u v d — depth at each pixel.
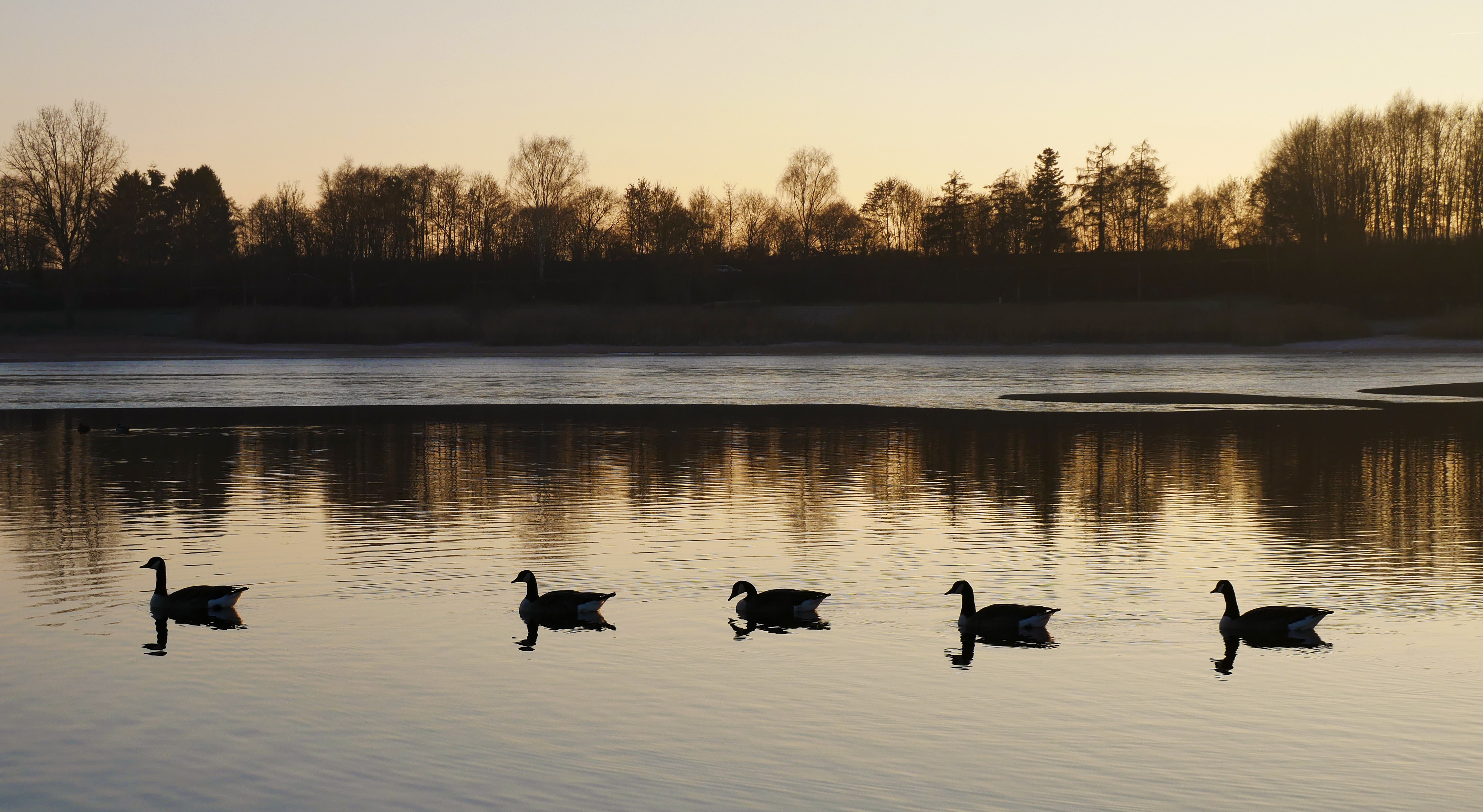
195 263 157.12
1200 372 82.50
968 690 14.35
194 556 22.47
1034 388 68.62
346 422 50.09
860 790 11.52
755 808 11.11
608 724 13.27
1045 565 21.31
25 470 35.12
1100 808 11.09
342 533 24.80
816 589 19.59
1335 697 14.04
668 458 37.31
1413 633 16.75
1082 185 172.50
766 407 56.22
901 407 55.81
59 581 20.41
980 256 163.50
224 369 92.44
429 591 19.58
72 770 12.05
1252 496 29.25
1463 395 61.53
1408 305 125.50
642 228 175.75
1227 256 153.38
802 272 155.88
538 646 16.28
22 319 126.69
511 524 25.78
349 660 15.65
